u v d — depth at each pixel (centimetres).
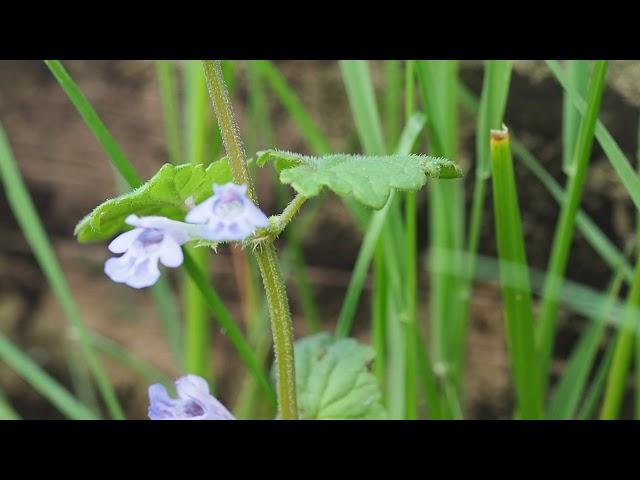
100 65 32
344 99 30
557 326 29
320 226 31
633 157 27
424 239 30
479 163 22
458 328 25
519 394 22
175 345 27
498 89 22
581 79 22
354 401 21
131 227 21
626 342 22
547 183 24
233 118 18
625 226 28
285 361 18
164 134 32
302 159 17
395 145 25
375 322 23
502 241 21
